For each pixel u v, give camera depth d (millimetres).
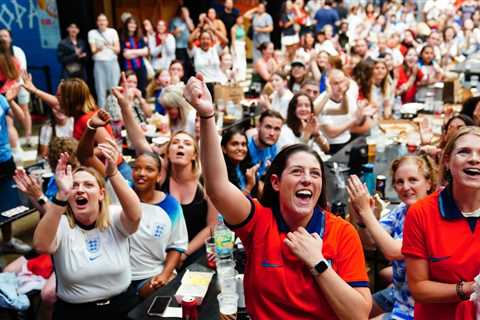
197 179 3625
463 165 1799
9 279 3357
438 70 7727
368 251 3271
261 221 1727
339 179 4168
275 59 9062
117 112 5355
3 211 3943
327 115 5609
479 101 4344
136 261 3137
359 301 1590
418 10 15586
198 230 3633
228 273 2631
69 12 9281
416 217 1918
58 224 2609
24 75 5297
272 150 4625
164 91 5215
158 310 2514
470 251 1808
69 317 2867
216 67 8711
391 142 5336
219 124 6082
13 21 9453
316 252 1602
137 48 9078
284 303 1657
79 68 8547
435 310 1956
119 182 2709
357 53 8906
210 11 10234
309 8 13133
